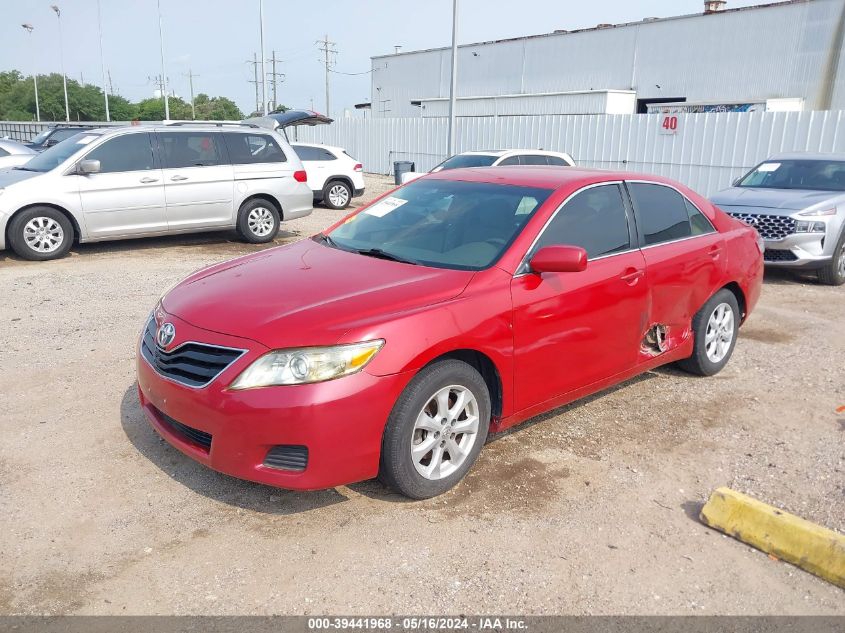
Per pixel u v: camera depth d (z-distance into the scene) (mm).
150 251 10758
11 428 4395
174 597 2957
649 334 4930
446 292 3699
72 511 3531
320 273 3984
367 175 30109
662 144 19812
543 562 3248
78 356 5727
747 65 32094
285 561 3203
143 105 95625
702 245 5215
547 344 4070
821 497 3865
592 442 4473
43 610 2855
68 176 9711
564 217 4320
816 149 17031
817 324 7520
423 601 2975
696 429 4711
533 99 32969
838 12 28953
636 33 36125
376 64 52406
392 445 3449
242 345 3324
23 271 9055
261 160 11422
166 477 3873
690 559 3309
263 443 3252
